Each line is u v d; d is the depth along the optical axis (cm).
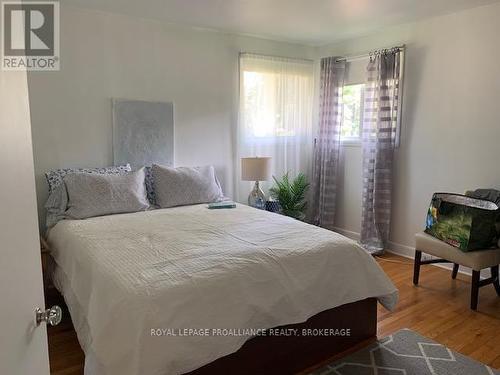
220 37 406
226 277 185
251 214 304
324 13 340
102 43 340
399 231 403
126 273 182
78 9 325
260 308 190
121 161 360
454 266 339
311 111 480
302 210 453
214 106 411
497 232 288
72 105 332
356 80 431
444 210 307
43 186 324
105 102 348
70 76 329
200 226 265
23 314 82
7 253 73
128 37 353
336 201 468
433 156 366
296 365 214
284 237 239
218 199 370
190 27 385
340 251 230
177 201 344
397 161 397
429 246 312
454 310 283
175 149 391
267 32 407
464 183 345
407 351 232
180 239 234
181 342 162
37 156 321
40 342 95
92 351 175
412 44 373
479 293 312
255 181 415
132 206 315
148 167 363
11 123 78
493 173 324
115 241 231
